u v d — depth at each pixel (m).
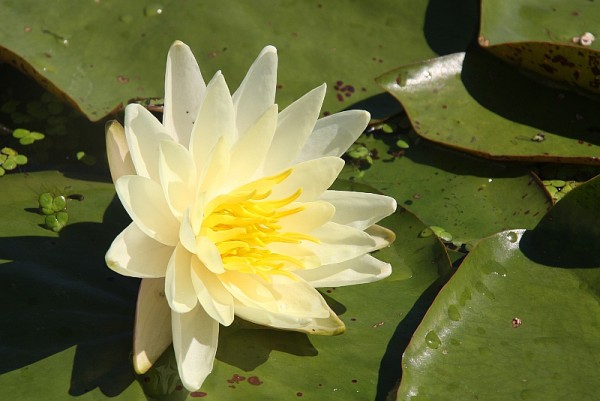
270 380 1.34
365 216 1.36
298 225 1.35
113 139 1.35
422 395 1.33
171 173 1.33
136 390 1.33
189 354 1.32
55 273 1.36
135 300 1.36
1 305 1.35
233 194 1.34
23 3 1.45
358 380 1.34
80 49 1.45
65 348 1.34
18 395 1.32
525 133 1.45
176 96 1.36
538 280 1.38
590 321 1.36
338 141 1.37
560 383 1.34
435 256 1.39
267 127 1.34
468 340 1.35
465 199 1.43
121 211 1.39
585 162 1.44
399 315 1.36
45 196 1.39
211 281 1.34
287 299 1.34
